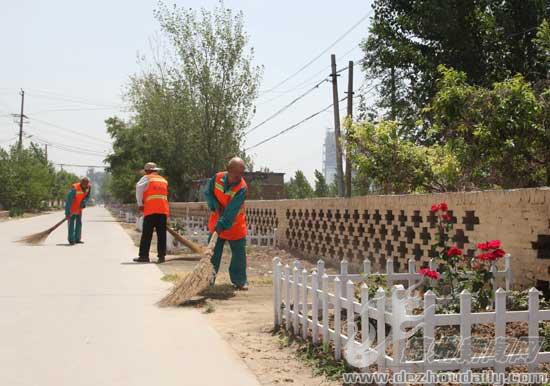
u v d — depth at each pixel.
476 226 8.27
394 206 10.67
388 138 14.04
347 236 12.90
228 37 36.72
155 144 43.72
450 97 12.19
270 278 11.63
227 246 18.05
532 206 7.21
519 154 12.13
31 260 14.62
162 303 8.62
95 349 6.12
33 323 7.37
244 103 37.72
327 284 5.75
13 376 5.18
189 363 5.60
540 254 7.16
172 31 36.50
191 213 32.34
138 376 5.18
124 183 55.50
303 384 4.96
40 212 72.50
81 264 13.91
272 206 18.16
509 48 19.03
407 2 20.83
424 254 9.70
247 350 6.08
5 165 59.59
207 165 37.78
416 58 19.75
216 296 9.56
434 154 14.05
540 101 12.48
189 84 37.12
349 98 26.39
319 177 49.22
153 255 16.69
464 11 19.19
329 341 5.77
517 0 18.95
